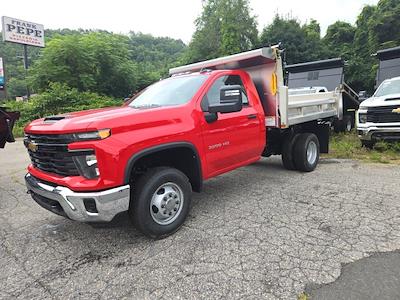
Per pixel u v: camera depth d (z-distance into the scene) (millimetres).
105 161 2881
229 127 4254
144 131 3207
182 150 3764
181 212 3588
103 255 3164
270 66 5152
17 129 17203
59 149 3047
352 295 2355
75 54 23875
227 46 35188
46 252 3285
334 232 3389
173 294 2482
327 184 5195
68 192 2928
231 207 4316
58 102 20500
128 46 31156
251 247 3150
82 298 2498
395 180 5254
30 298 2525
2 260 3152
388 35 29656
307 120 6023
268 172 6250
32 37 29547
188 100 3896
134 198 3232
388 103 7078
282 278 2613
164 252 3143
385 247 3029
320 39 36156
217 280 2633
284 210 4102
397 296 2324
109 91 27344
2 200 5160
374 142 7766
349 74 31188
